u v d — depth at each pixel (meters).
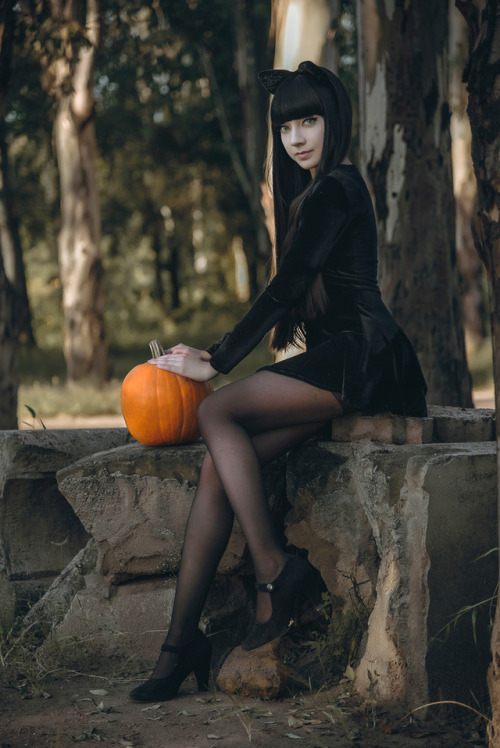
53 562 3.90
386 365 2.97
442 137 5.89
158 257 32.81
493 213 2.39
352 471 3.11
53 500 3.91
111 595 3.41
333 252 3.03
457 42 15.18
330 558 3.21
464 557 2.74
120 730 2.62
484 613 2.76
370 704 2.74
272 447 3.04
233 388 2.96
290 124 3.15
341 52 13.45
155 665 3.20
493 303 2.44
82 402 13.45
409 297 5.81
